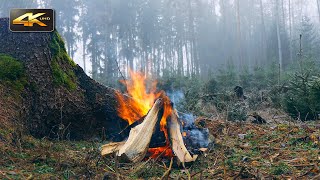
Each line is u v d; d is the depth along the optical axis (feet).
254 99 38.42
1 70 17.48
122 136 20.03
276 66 61.26
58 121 19.36
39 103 18.43
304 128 19.51
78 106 20.43
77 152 15.57
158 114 17.13
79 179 11.60
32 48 19.07
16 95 17.03
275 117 29.50
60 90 19.67
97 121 21.48
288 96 26.81
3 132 14.05
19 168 11.91
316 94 24.88
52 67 19.69
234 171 12.87
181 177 12.23
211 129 21.67
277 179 11.64
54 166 12.80
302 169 12.66
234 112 27.58
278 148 16.08
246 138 19.13
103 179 11.71
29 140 15.48
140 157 14.60
